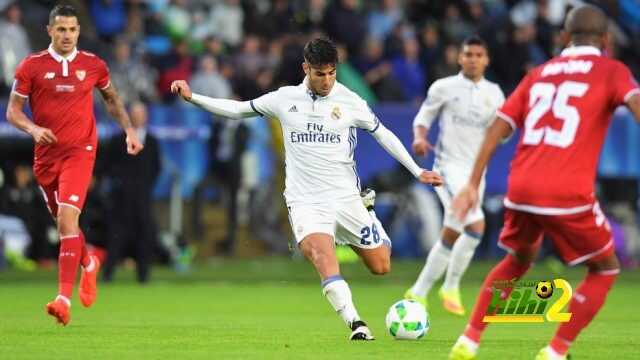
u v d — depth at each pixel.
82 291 39.00
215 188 78.25
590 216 26.14
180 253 73.25
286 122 33.53
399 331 33.56
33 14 82.00
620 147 78.88
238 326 38.91
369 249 34.22
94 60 38.00
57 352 29.69
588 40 26.84
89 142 37.56
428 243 77.00
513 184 26.52
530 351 30.88
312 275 70.31
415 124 46.41
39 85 37.16
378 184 77.19
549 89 26.50
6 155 73.19
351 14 82.62
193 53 84.25
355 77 79.88
